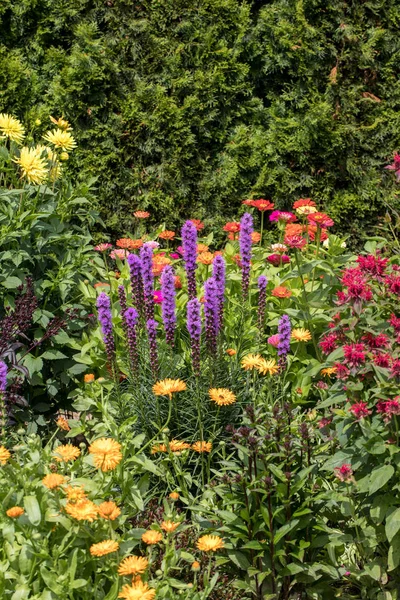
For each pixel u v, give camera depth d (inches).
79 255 184.7
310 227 207.5
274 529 125.2
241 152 235.8
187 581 126.2
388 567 124.0
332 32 235.1
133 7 232.2
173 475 148.8
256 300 194.2
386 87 238.4
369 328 128.6
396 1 234.5
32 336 176.1
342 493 126.3
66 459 119.5
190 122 233.8
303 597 129.7
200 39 233.0
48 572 105.3
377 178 239.9
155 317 179.2
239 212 239.3
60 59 230.7
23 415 167.9
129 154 237.1
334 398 130.1
